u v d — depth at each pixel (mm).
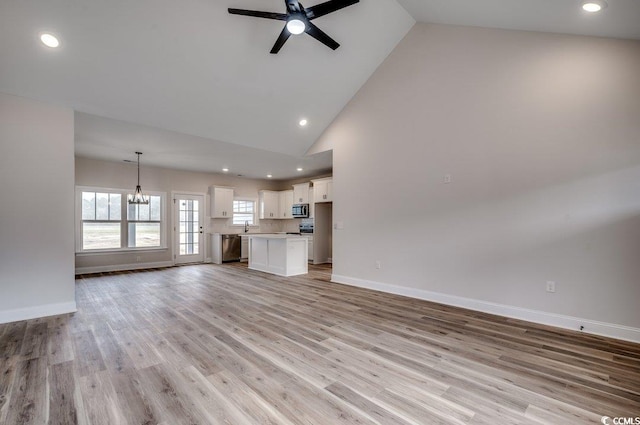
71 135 3750
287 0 2602
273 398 1924
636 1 2174
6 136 3363
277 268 6395
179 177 7973
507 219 3506
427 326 3203
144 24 3092
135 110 4078
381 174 4773
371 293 4652
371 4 3711
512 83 3465
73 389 2021
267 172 8430
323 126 5594
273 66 4051
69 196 3727
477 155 3738
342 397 1938
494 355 2521
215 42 3498
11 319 3359
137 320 3410
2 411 1790
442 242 4059
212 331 3068
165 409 1812
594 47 2971
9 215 3379
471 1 3072
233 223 9133
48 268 3590
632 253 2797
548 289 3234
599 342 2770
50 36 2939
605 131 2920
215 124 4770
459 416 1752
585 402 1884
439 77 4078
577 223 3070
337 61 4340
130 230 7156
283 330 3096
